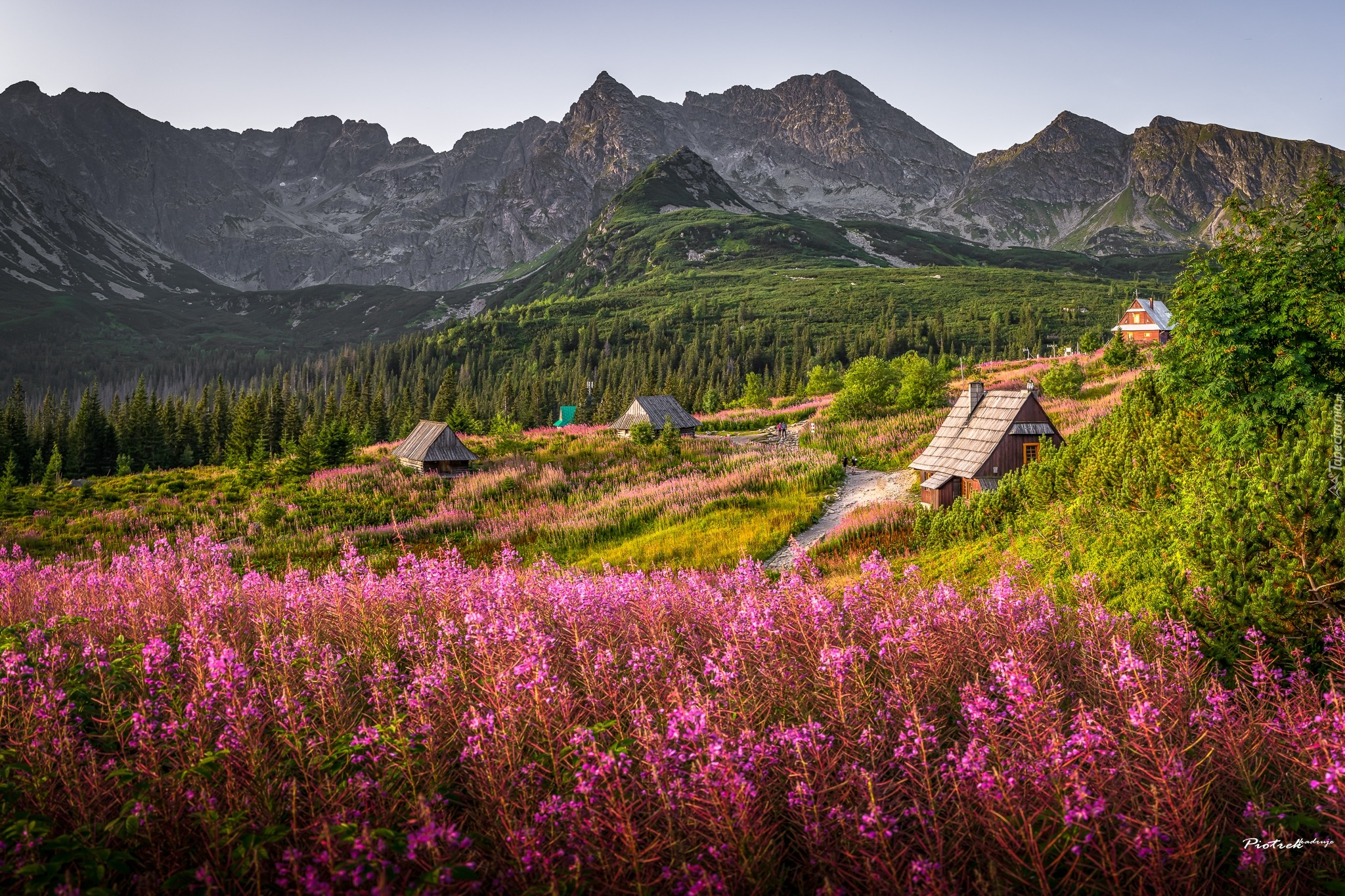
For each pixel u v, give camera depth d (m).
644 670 5.69
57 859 3.40
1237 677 5.94
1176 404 15.85
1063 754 3.93
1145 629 6.75
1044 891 3.29
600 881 3.47
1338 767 3.74
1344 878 3.66
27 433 96.38
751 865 3.52
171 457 98.38
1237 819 4.21
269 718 4.59
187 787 3.97
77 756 4.25
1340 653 5.96
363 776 3.97
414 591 8.55
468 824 4.12
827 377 90.00
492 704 4.69
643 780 3.96
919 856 3.52
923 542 21.56
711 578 11.12
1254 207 15.29
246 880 3.54
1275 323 13.98
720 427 70.06
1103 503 13.94
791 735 4.08
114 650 6.41
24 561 13.50
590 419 140.88
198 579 9.59
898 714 4.79
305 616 7.71
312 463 49.62
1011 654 4.63
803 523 27.83
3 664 4.77
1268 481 7.64
